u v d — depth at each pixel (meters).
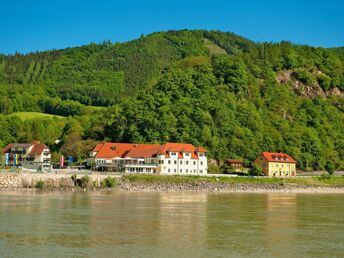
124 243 65.62
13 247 61.88
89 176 157.88
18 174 148.62
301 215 99.94
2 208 97.56
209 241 68.31
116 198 127.62
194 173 199.50
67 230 74.12
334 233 77.06
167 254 59.97
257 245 66.50
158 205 112.00
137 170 194.50
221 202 125.38
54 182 153.00
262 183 189.88
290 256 60.62
